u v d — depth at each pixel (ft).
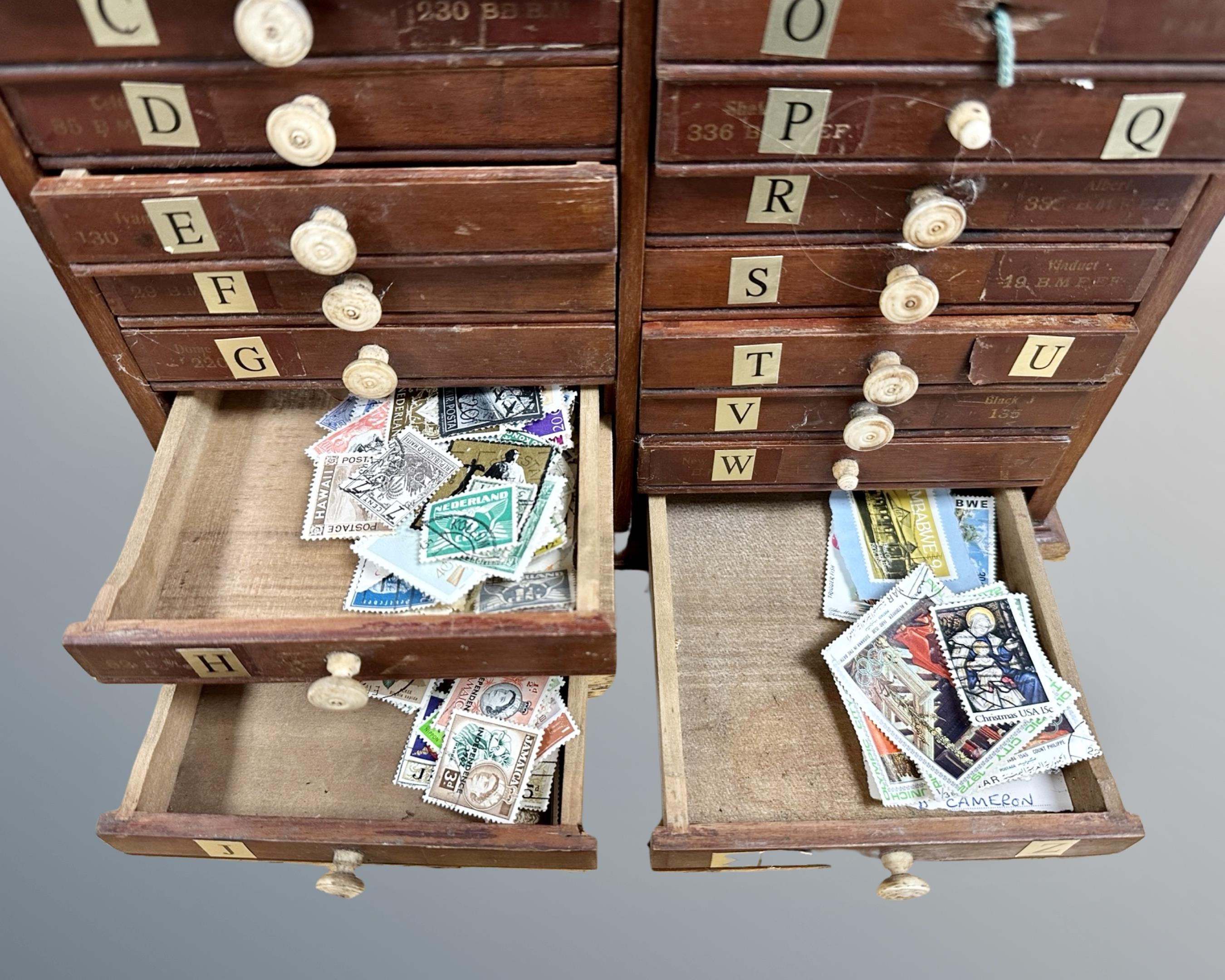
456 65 3.38
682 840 4.47
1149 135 3.61
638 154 3.70
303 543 4.63
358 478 4.70
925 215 3.75
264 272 4.07
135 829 4.48
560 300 4.27
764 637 5.42
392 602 4.37
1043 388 4.76
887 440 4.82
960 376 4.66
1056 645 5.08
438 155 3.70
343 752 4.99
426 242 3.88
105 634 3.95
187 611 4.47
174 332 4.38
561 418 4.80
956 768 4.81
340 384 4.70
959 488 5.65
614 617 3.95
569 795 4.68
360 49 3.33
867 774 4.95
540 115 3.57
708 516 5.83
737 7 3.19
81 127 3.57
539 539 4.42
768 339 4.42
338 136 3.61
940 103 3.51
